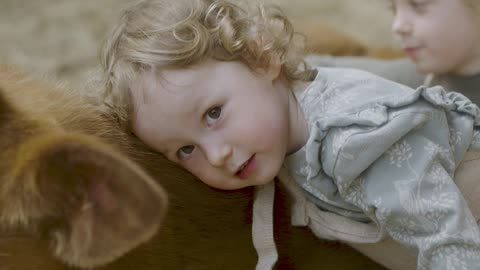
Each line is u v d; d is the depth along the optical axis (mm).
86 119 1834
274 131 1873
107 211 1403
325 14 5344
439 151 1851
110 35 1997
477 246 1766
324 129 1851
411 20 2523
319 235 2068
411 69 3000
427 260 1804
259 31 1935
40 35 5047
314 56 3129
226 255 2016
